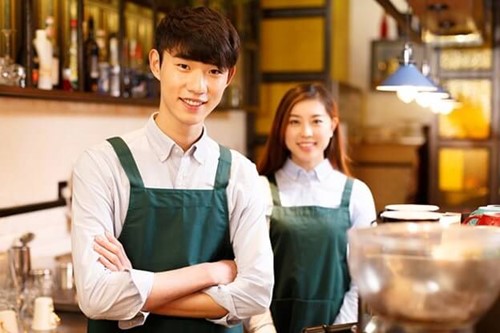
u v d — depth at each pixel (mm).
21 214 2988
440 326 1084
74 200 1788
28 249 2725
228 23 1795
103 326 1817
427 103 3422
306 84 2740
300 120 2635
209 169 1862
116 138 1850
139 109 4113
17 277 2666
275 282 2609
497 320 1413
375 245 1095
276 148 2725
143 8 3812
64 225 3301
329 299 2588
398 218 1709
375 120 7645
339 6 6152
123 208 1800
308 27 5504
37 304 2514
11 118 2934
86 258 1726
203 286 1785
